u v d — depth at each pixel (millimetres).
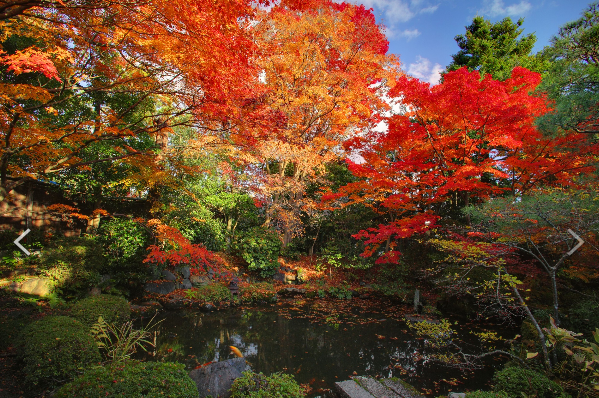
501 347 6508
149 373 3164
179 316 7703
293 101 9547
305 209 11672
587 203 4484
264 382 3680
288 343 6434
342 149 12508
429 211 10742
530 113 6680
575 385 3500
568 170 6035
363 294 10992
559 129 4883
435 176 8555
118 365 3420
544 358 4137
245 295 9625
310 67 10188
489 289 6543
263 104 6406
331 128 11938
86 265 7008
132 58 4543
